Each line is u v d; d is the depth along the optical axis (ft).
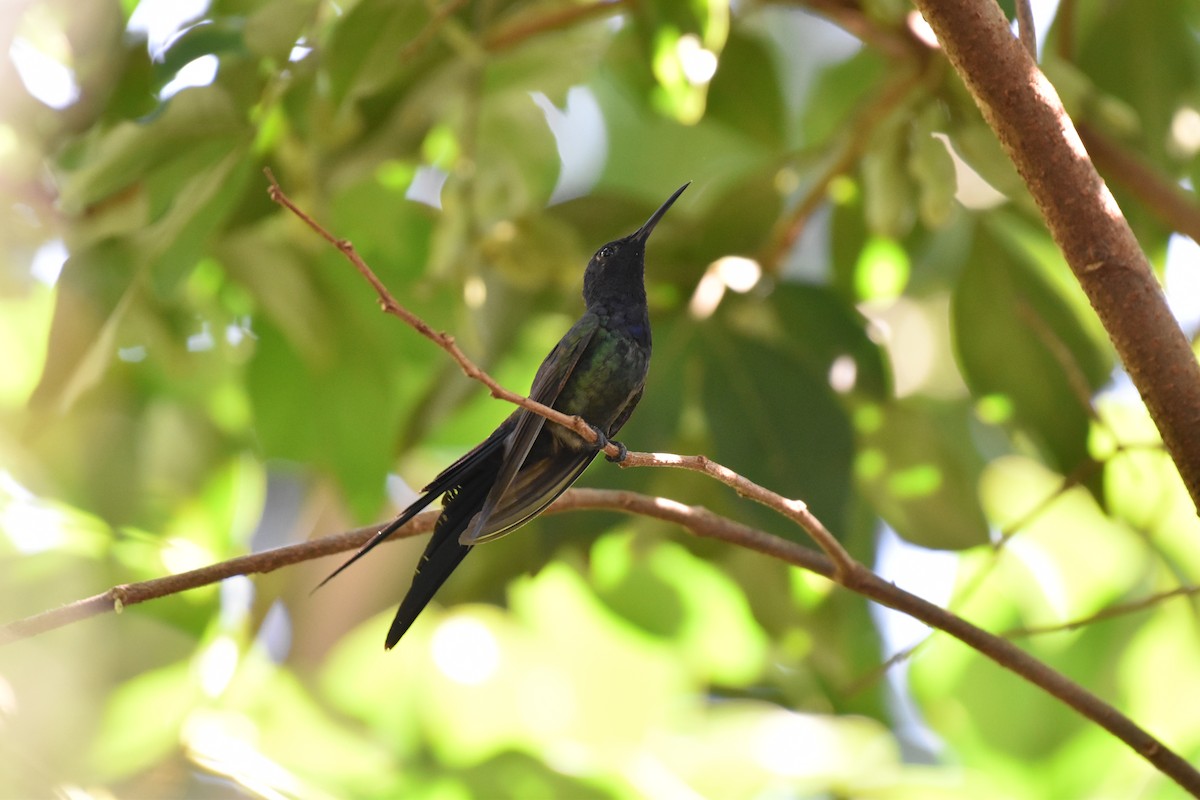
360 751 43.93
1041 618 43.88
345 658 45.96
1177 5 32.81
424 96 30.45
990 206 32.91
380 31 25.79
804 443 29.25
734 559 36.22
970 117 28.25
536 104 35.42
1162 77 33.06
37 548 36.35
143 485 39.99
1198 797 19.42
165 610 37.09
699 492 32.24
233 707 41.63
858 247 36.09
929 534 35.19
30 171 31.12
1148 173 28.68
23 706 34.01
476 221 31.76
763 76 33.86
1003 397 32.01
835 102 41.96
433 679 46.29
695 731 47.98
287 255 33.78
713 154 46.52
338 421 35.04
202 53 26.91
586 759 44.80
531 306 32.60
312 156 29.78
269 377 34.73
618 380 26.03
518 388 38.99
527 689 46.83
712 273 31.30
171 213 27.35
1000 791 45.93
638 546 36.65
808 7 31.30
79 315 28.73
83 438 38.81
